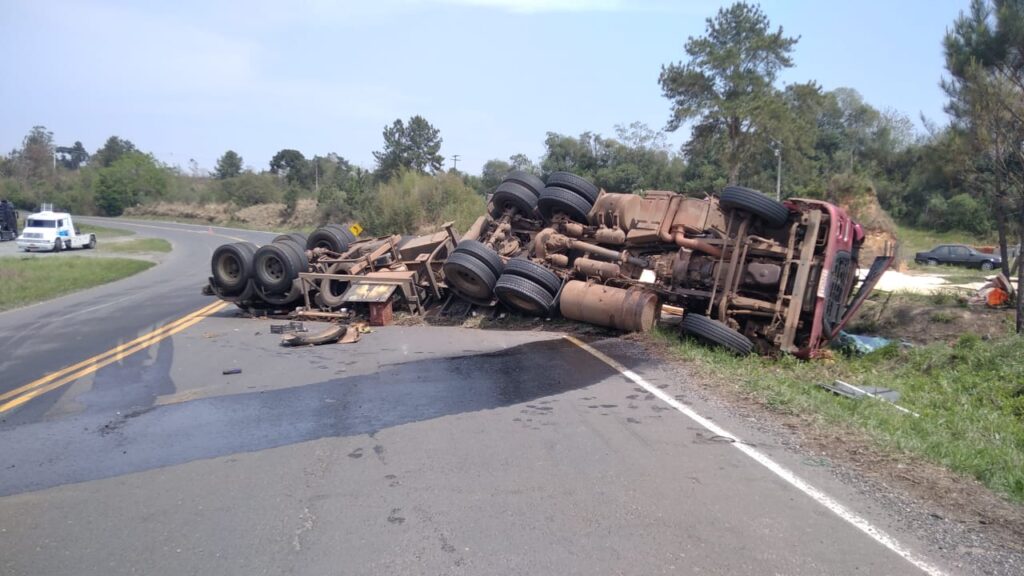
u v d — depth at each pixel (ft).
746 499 16.40
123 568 13.96
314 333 39.99
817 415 23.40
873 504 16.17
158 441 22.52
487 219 49.42
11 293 75.31
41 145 380.78
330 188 205.26
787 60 124.16
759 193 35.27
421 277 47.62
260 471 19.24
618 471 18.31
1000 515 15.69
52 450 22.02
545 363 32.01
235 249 51.21
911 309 52.75
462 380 29.19
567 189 44.11
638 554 13.79
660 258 39.24
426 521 15.53
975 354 34.78
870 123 215.92
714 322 34.27
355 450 20.68
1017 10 42.14
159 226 252.21
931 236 165.78
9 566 14.25
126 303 64.69
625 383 27.99
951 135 48.70
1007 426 24.71
